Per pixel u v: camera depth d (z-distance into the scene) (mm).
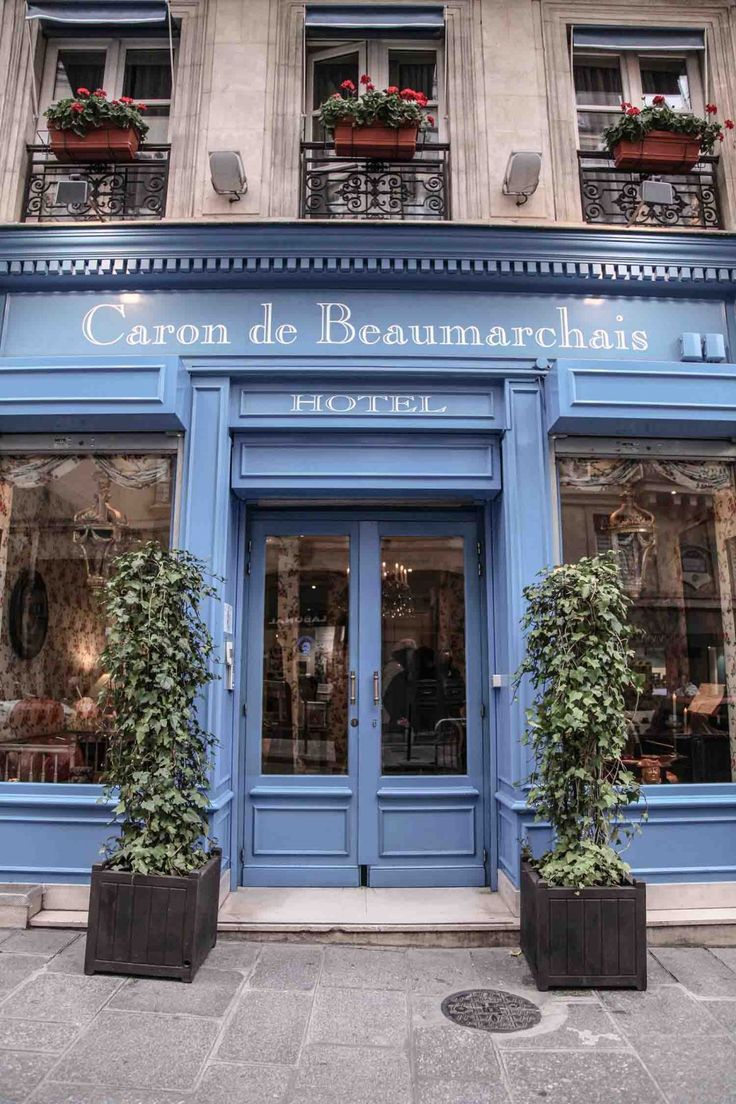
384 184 5719
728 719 5324
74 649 5242
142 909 3875
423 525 5570
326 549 5559
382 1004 3623
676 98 6152
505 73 5758
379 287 5359
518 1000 3678
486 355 5242
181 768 4082
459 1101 2863
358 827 5203
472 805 5250
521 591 4988
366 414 5148
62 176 5676
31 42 5824
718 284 5414
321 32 5980
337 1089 2928
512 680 4742
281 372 5172
